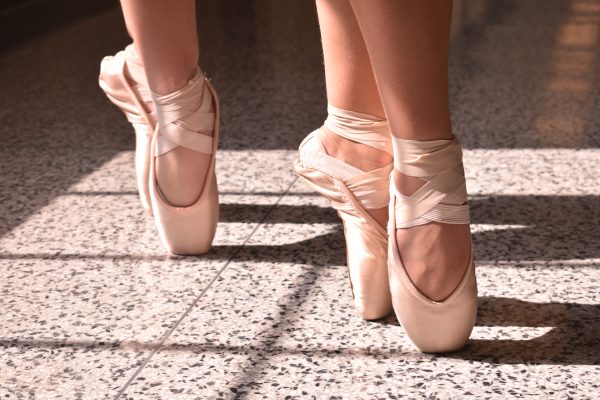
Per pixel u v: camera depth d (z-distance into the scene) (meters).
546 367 1.03
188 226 1.33
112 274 1.32
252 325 1.15
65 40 3.13
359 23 0.94
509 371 1.02
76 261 1.37
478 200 1.56
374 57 0.95
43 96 2.40
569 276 1.25
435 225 1.01
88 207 1.60
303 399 0.98
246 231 1.46
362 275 1.12
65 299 1.24
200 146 1.30
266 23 3.43
